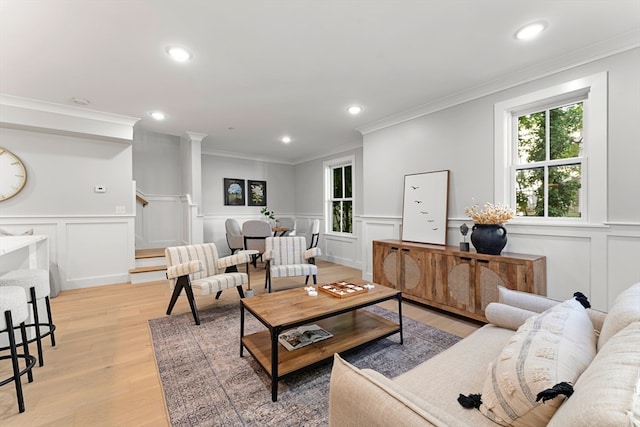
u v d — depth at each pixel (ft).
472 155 10.00
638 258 6.83
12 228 11.32
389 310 10.10
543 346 2.95
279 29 6.53
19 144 11.44
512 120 9.26
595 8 5.88
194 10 5.86
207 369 6.36
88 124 11.86
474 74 8.74
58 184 12.21
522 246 8.77
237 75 8.70
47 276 7.09
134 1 5.56
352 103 11.06
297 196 23.40
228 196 20.47
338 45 7.19
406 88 9.72
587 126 7.65
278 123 13.58
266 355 6.05
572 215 8.05
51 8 5.69
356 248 17.83
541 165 8.59
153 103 10.89
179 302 10.89
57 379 6.02
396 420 2.13
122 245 13.66
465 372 3.91
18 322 5.19
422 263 10.14
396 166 12.78
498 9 5.92
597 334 4.10
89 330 8.41
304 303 6.77
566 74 7.87
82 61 7.77
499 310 5.31
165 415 5.00
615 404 1.60
